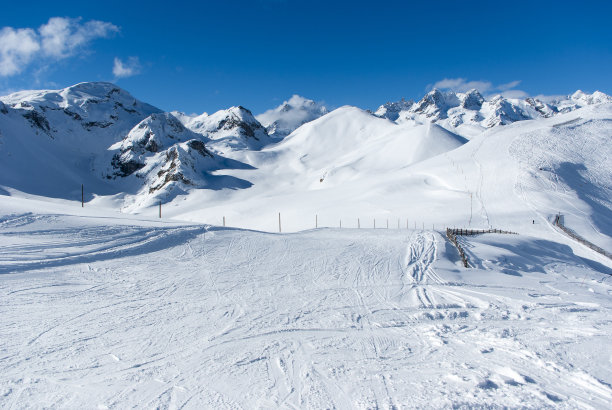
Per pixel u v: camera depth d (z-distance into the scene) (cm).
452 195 7431
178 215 12238
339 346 910
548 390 671
